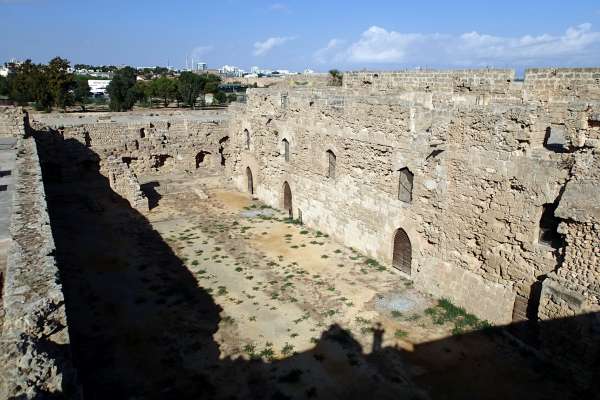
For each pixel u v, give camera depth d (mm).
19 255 11914
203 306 19469
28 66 99188
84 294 20531
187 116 48656
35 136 36562
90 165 40031
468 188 17812
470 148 17484
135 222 30578
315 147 27438
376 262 23703
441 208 19125
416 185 20266
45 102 83750
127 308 19328
